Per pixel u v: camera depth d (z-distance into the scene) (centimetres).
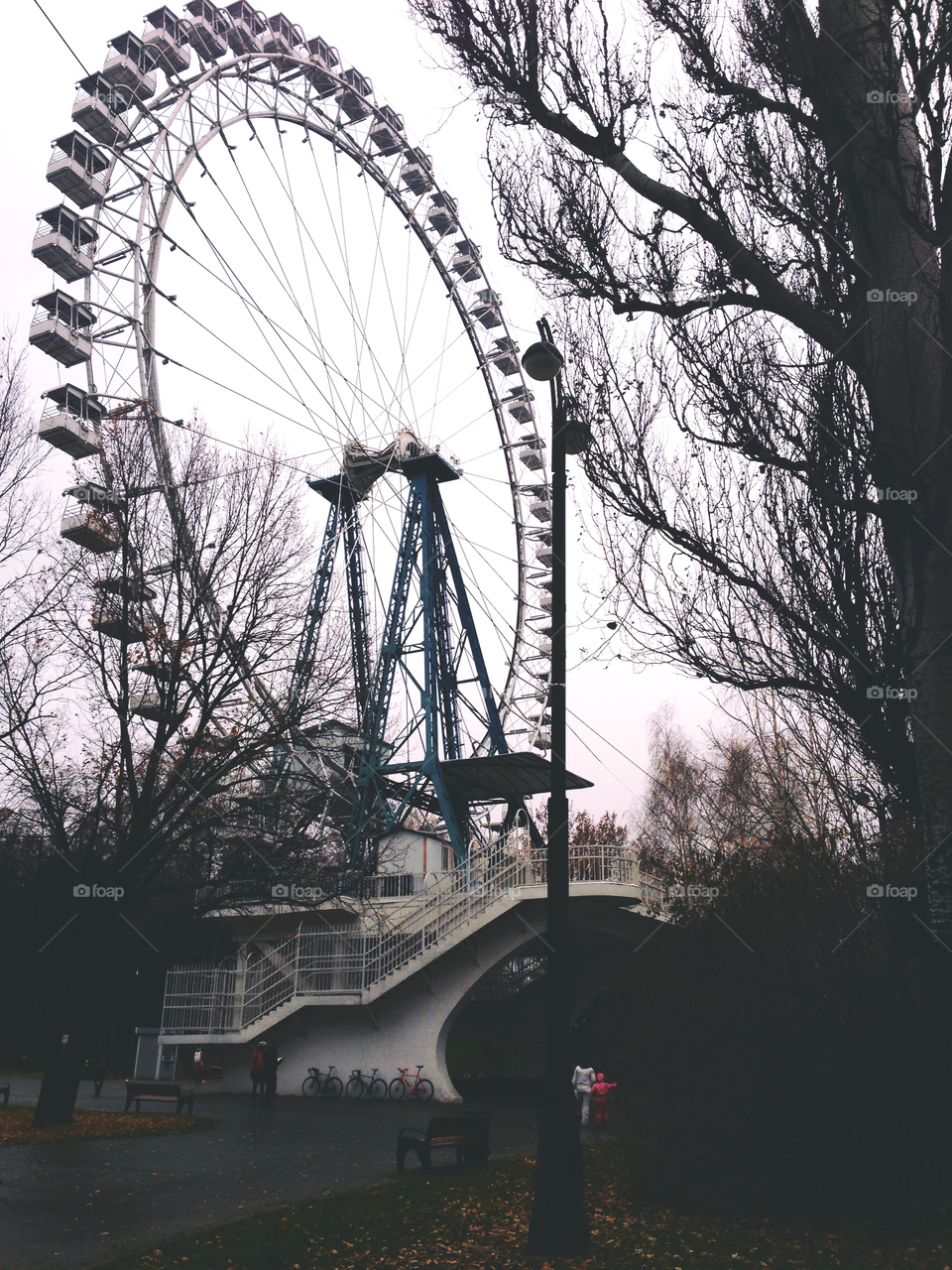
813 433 1473
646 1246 1186
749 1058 1407
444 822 4422
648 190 1438
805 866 1597
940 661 1252
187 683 2683
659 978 1672
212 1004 3825
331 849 3444
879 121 1318
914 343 1320
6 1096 3044
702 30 1453
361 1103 3366
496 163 1540
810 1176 1315
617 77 1448
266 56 4844
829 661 1538
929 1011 1299
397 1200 1535
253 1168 1906
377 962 3578
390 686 4781
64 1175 1775
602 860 3500
